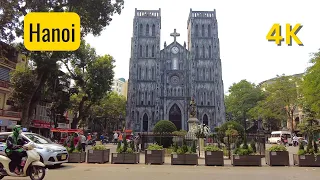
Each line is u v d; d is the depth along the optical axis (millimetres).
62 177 12656
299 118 71750
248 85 83000
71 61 42375
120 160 18906
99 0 25000
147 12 77438
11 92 35062
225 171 15273
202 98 72938
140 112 71500
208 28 77062
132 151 19219
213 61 74625
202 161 21297
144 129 71062
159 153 18797
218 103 71625
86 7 25203
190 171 15164
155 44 75188
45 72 25547
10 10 21188
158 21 76688
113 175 13422
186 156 18516
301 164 17906
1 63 35562
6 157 11523
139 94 72438
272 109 63812
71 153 19047
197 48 75750
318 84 37281
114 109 74188
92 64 43656
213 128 71062
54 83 36938
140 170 15445
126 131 57656
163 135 29656
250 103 80375
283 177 13109
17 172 11406
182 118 71562
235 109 83125
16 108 37812
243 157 18094
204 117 72062
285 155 18250
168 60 75562
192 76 72938
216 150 18297
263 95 79875
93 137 48969
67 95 43375
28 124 26828
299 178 12820
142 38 75625
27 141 15938
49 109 45219
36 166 11297
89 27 26953
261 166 17891
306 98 41156
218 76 73188
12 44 24953
